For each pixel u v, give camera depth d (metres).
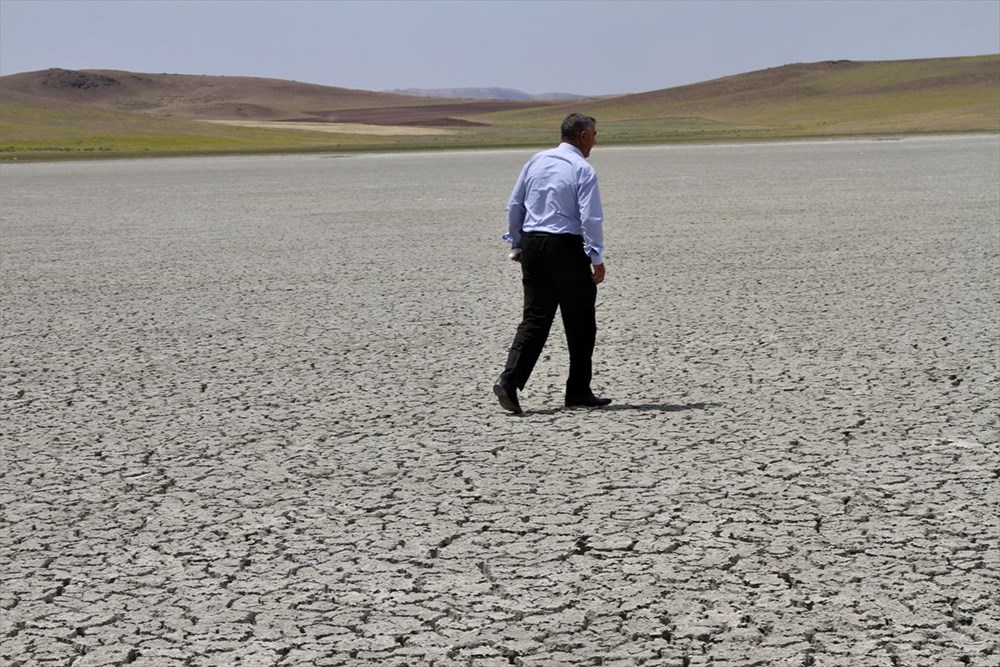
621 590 6.50
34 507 8.14
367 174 55.66
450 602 6.40
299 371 12.32
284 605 6.41
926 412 10.08
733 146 85.38
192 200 39.69
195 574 6.87
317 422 10.25
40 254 23.70
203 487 8.51
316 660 5.76
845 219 26.75
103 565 7.05
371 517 7.79
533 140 117.31
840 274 18.17
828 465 8.66
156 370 12.53
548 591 6.51
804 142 90.50
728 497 8.00
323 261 21.53
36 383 12.03
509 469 8.76
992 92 190.00
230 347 13.68
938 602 6.25
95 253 23.70
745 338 13.47
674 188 39.41
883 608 6.19
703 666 5.61
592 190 10.12
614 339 13.62
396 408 10.69
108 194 44.38
